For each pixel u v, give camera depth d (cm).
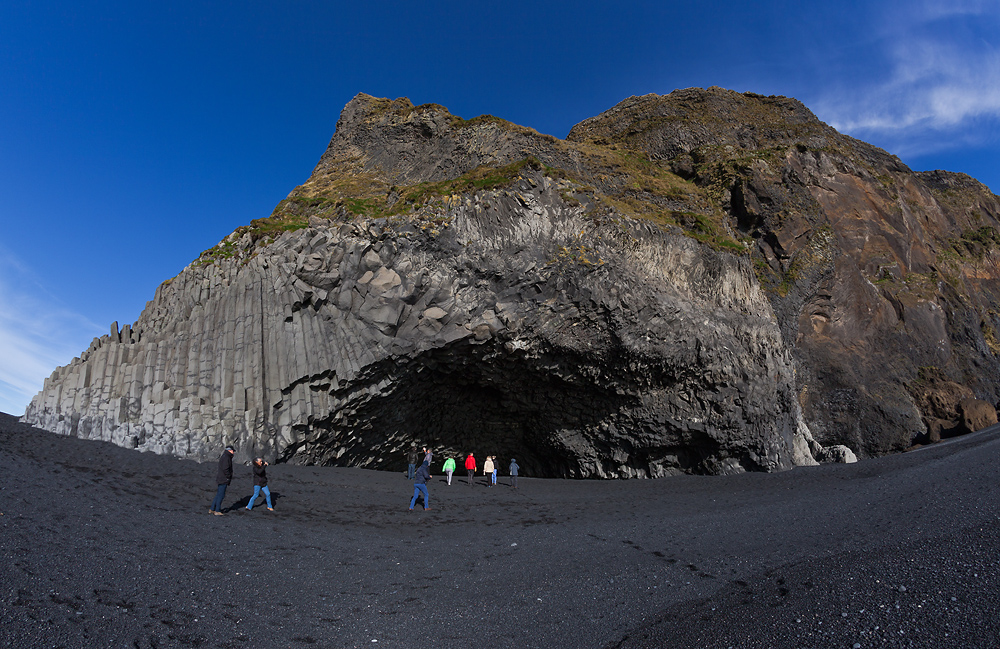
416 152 3416
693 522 1378
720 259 2711
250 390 1883
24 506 995
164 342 1906
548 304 2306
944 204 5000
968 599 710
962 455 2034
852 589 783
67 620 618
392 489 1802
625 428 2606
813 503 1515
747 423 2514
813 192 3716
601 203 2622
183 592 748
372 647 648
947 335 4009
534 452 2880
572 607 791
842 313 3572
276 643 637
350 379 2009
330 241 2122
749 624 705
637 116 4403
